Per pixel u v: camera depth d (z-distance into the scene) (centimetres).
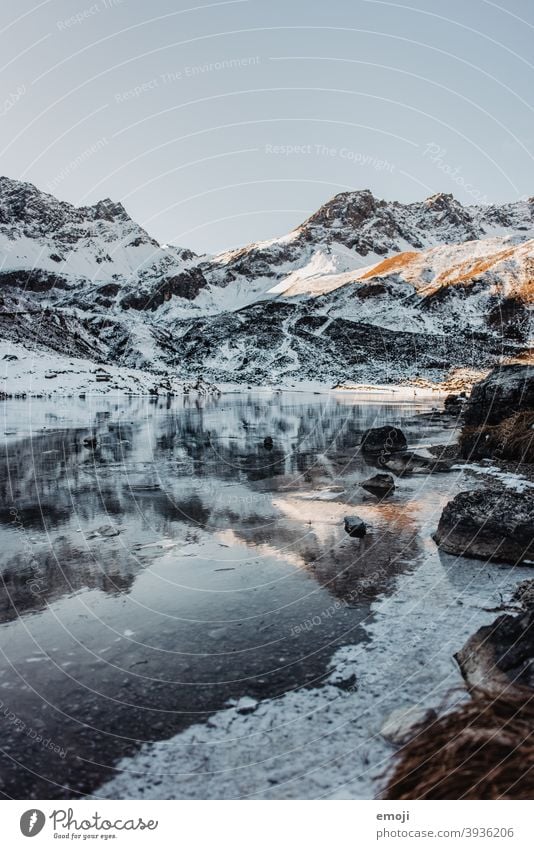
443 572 766
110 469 1675
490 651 499
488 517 838
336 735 434
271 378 10150
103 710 470
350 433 2789
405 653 552
